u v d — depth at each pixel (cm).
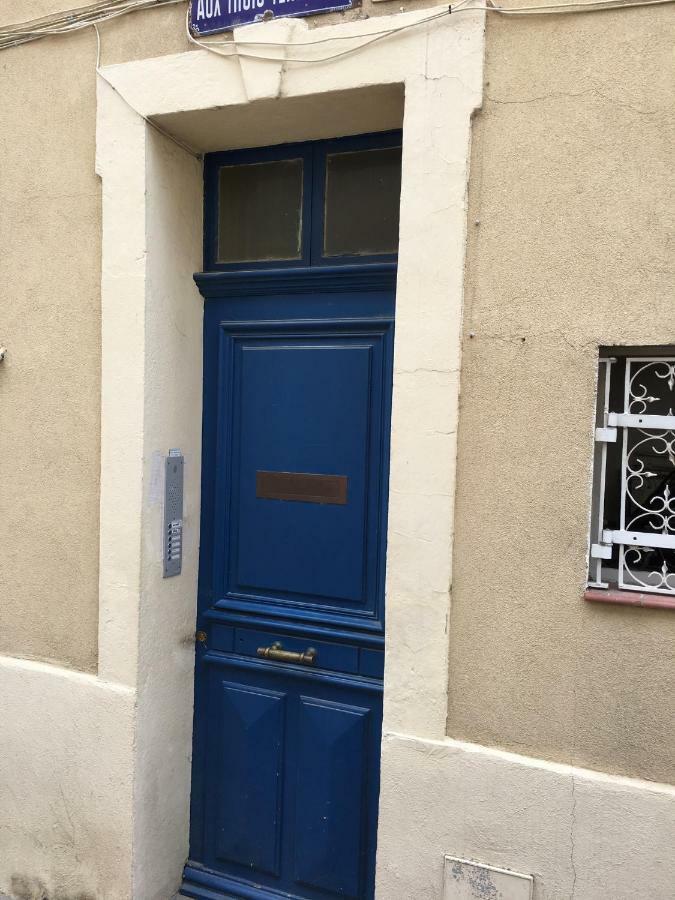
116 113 279
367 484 282
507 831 229
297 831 295
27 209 299
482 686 233
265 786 301
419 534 238
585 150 216
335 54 243
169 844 306
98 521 293
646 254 211
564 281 220
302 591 294
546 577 225
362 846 285
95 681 291
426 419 235
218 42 260
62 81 290
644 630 215
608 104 214
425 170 233
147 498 285
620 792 215
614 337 215
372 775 283
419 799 239
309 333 291
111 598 288
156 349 286
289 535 296
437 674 237
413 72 233
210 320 309
